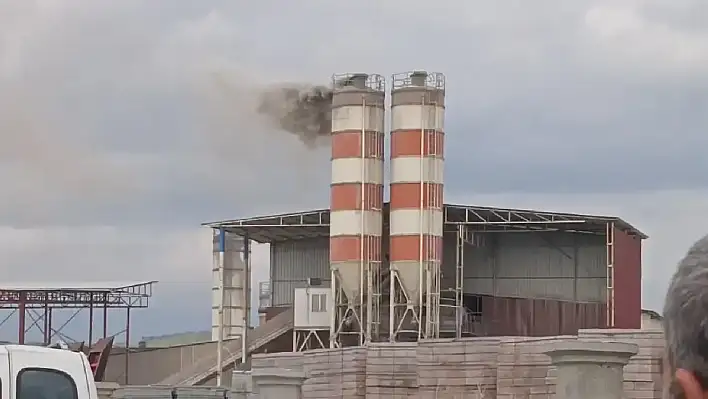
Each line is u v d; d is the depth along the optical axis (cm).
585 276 6594
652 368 2039
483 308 6769
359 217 6372
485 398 2572
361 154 6412
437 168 6359
